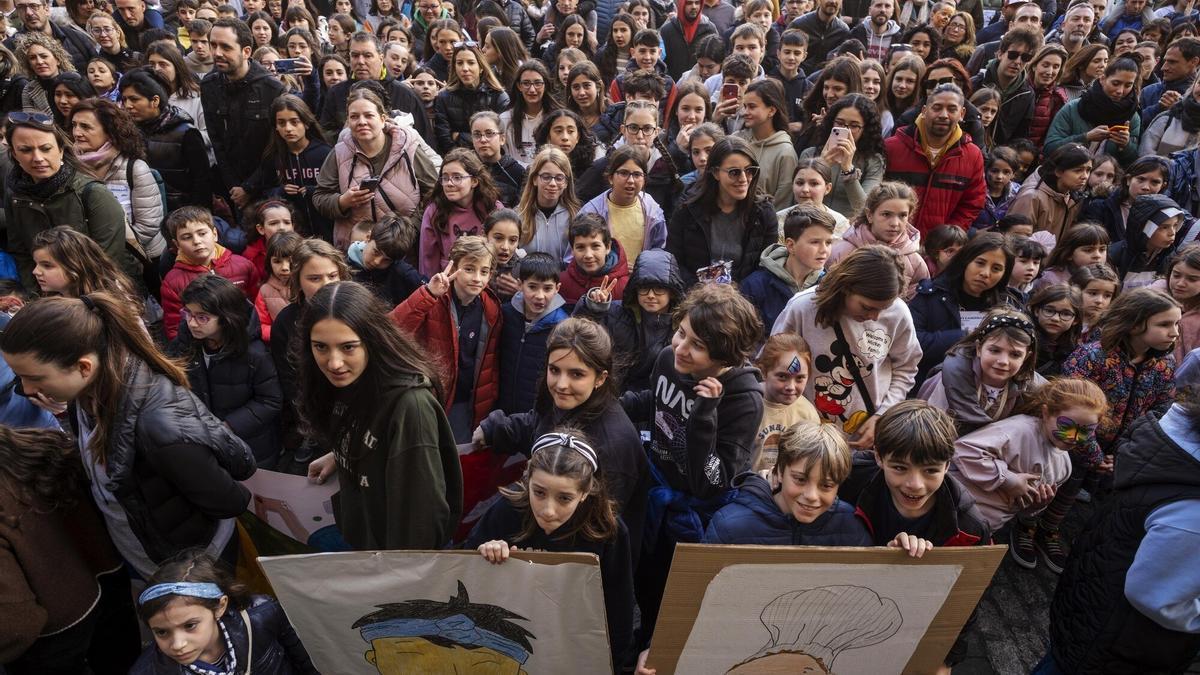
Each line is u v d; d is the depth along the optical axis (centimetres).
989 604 353
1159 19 805
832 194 491
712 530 240
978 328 323
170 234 426
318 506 298
